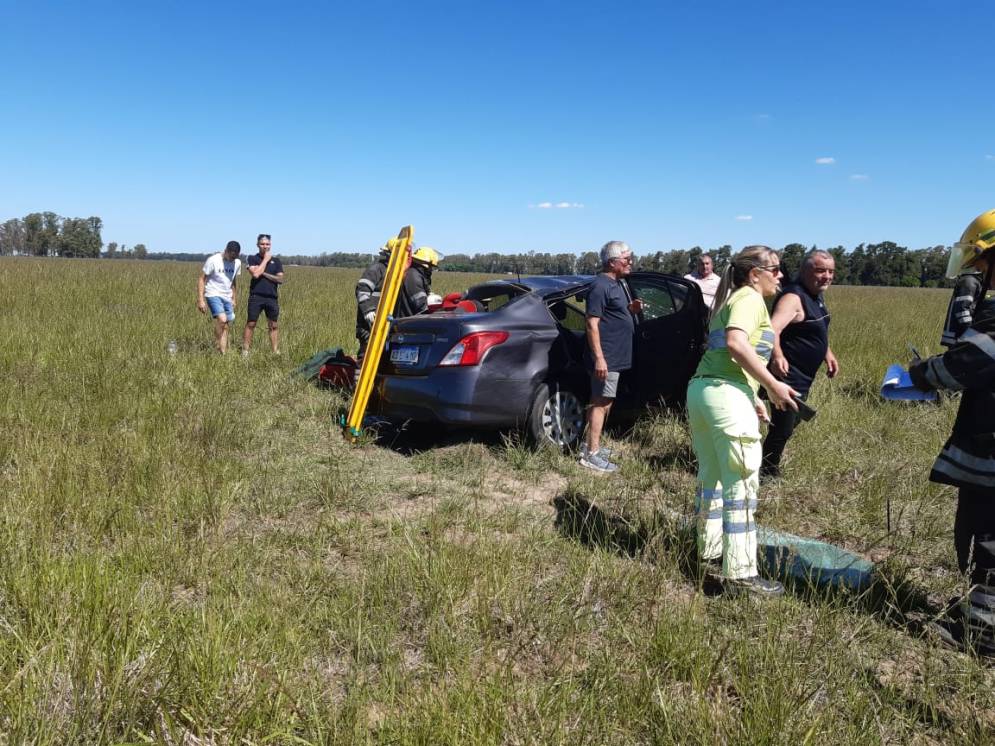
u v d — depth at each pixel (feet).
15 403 19.63
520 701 7.99
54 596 9.05
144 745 6.85
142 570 10.66
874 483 15.52
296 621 9.32
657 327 20.17
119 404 20.18
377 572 10.86
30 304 44.62
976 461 9.06
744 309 10.52
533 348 18.08
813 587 10.45
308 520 13.58
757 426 10.87
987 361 8.70
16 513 11.98
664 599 10.45
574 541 12.55
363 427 19.92
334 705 7.75
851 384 26.32
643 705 7.99
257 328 38.99
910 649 9.51
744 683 8.25
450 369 17.43
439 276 140.46
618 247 16.98
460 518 13.70
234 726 7.17
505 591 10.39
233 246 30.09
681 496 15.02
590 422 17.28
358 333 24.54
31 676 7.32
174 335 35.12
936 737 7.86
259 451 17.79
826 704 8.02
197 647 8.16
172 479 14.19
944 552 12.53
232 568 10.88
